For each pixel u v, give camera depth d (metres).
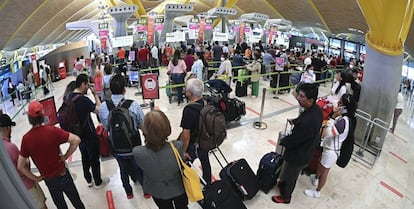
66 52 22.25
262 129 6.27
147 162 2.24
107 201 3.70
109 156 4.84
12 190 1.23
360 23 16.03
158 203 2.49
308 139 3.18
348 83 5.62
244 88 8.92
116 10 11.47
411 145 6.08
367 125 5.26
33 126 2.52
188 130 3.23
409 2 4.67
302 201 3.82
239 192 3.66
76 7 24.75
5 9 15.41
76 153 5.02
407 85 14.47
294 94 3.66
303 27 24.45
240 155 5.05
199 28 15.17
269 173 3.82
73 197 2.96
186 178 2.33
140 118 3.20
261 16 16.33
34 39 27.47
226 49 14.19
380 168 4.86
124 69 9.84
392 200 3.94
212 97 6.11
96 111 3.42
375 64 5.19
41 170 2.61
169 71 8.02
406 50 14.77
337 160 3.87
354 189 4.18
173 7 13.75
